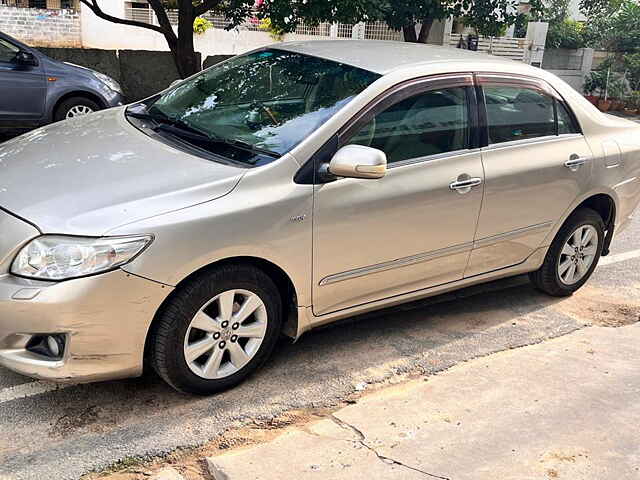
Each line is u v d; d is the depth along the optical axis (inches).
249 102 154.5
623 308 193.6
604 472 110.9
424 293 161.9
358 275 145.0
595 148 185.8
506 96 168.7
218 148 140.3
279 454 112.5
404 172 146.9
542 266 188.7
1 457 111.5
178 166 130.9
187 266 119.3
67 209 117.2
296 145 135.2
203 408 129.4
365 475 106.7
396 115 147.8
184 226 118.5
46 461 111.1
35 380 135.5
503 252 173.0
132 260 114.4
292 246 131.8
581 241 193.0
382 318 175.6
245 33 730.8
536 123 175.0
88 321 113.7
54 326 112.7
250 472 106.7
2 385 133.1
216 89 164.7
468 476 107.7
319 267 137.9
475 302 191.0
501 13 521.7
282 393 136.6
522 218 171.9
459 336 168.4
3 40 341.4
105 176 126.8
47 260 112.7
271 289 134.0
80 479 107.3
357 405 131.3
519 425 124.7
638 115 689.0
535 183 170.9
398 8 467.8
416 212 148.9
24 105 345.7
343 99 143.8
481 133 161.6
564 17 798.5
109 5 778.2
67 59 471.5
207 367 129.7
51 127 161.5
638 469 112.4
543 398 135.8
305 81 153.7
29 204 119.8
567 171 177.6
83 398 130.3
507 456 114.1
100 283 112.7
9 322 113.6
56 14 781.9
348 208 137.9
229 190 125.6
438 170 152.2
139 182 124.6
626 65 729.0
